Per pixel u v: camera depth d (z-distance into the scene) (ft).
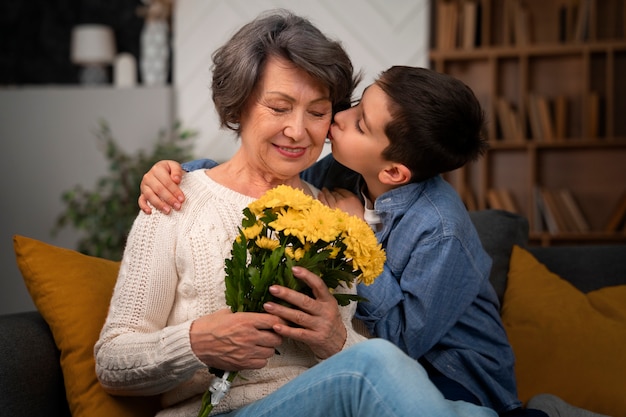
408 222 5.80
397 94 5.58
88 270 6.24
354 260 4.63
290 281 4.64
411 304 5.74
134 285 5.15
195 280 5.17
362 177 6.29
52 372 5.91
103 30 16.84
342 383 4.38
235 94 5.28
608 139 15.43
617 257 7.80
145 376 4.93
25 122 16.37
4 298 16.43
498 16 16.35
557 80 16.06
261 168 5.52
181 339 4.75
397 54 15.42
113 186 14.94
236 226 5.35
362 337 5.16
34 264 6.09
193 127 16.10
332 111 5.88
